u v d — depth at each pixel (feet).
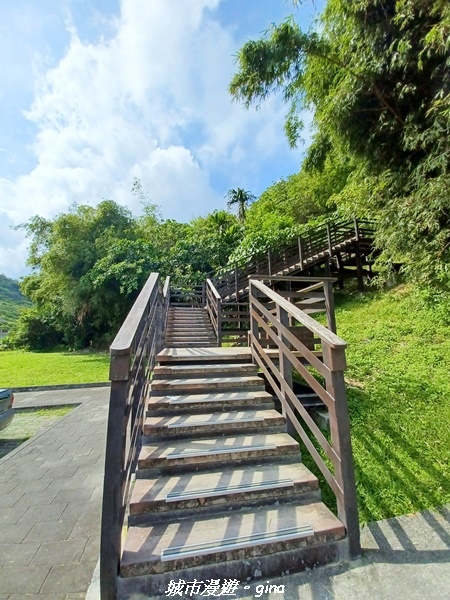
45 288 50.49
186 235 51.72
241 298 28.32
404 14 10.93
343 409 5.35
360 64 13.28
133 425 6.02
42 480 8.64
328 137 17.92
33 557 5.63
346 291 27.73
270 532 4.93
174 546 4.66
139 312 6.84
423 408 9.33
